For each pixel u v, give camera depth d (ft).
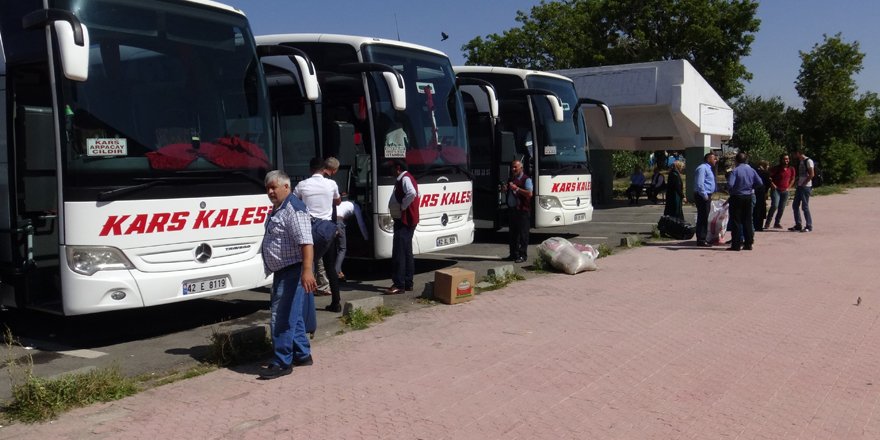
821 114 140.05
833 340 24.47
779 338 24.80
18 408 18.37
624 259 43.83
